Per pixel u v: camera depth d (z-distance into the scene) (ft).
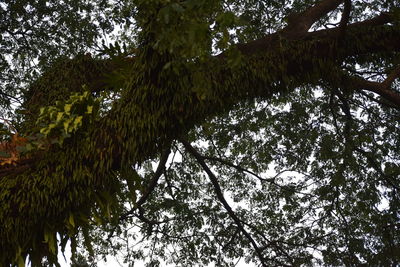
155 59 12.82
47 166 13.07
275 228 37.88
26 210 12.58
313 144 36.78
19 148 13.37
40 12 32.68
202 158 34.24
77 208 13.39
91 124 13.48
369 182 35.83
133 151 13.00
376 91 21.47
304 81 15.35
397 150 35.73
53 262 13.47
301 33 16.24
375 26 15.80
